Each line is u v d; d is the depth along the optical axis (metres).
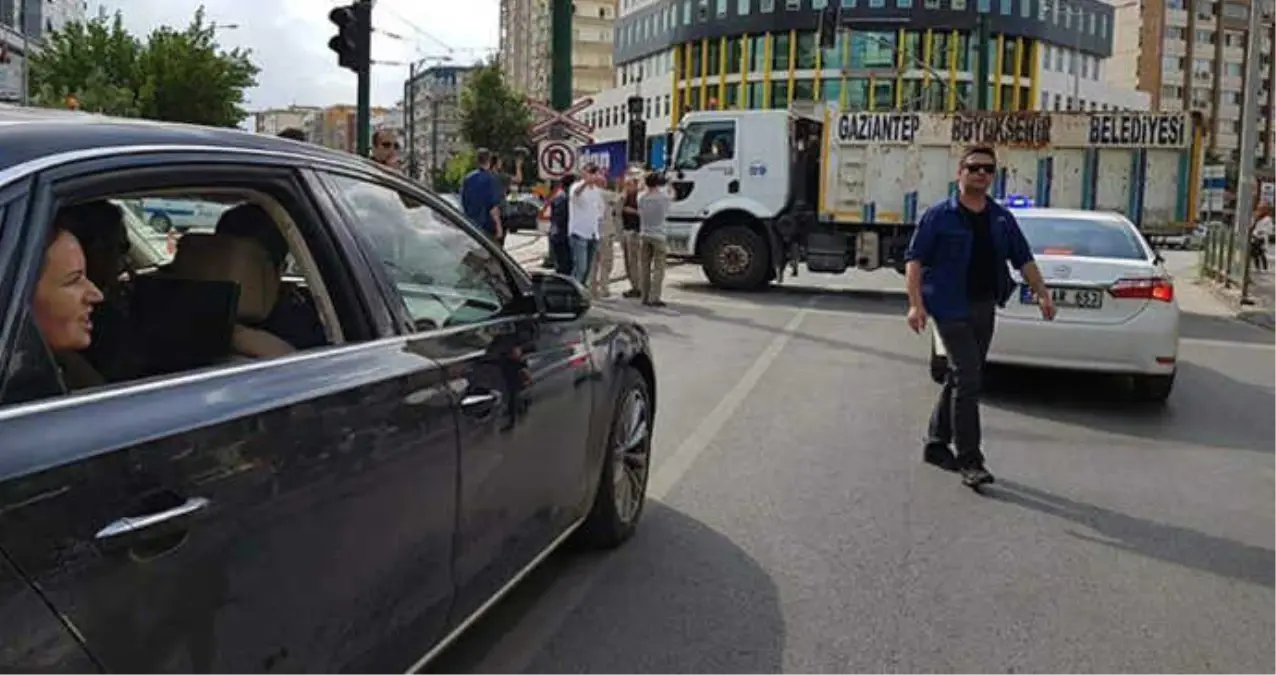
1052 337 8.58
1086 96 88.62
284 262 3.04
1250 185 19.05
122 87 40.75
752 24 80.75
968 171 6.21
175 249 2.98
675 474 6.43
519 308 4.14
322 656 2.58
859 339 12.30
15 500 1.82
